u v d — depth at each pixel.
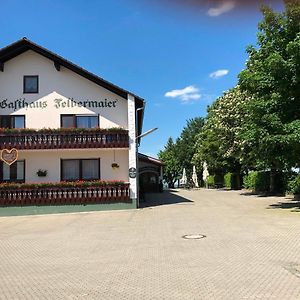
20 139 24.86
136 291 7.13
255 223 15.30
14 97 26.34
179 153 79.88
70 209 23.95
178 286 7.32
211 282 7.48
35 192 23.91
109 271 8.77
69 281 8.08
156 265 9.10
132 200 24.12
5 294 7.42
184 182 63.72
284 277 7.67
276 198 28.05
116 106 26.53
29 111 26.27
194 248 10.87
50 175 25.80
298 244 10.87
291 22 20.92
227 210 20.69
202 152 51.59
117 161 26.16
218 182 55.50
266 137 19.30
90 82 26.62
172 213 20.33
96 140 25.02
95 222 18.23
